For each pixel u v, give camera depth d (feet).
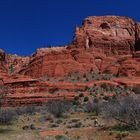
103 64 358.43
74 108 172.96
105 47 386.73
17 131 97.14
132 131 74.28
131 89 265.75
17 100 238.27
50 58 352.69
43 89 264.72
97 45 384.47
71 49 373.20
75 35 395.96
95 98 228.02
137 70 314.55
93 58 361.10
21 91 259.39
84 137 71.92
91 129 86.69
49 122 123.54
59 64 344.90
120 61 350.43
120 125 83.41
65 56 352.90
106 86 271.49
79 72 339.57
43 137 72.49
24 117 143.33
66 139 68.44
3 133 91.71
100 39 390.21
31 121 128.36
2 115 119.14
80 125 103.50
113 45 391.65
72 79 314.96
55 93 258.78
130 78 298.97
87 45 384.27
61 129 96.78
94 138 70.18
